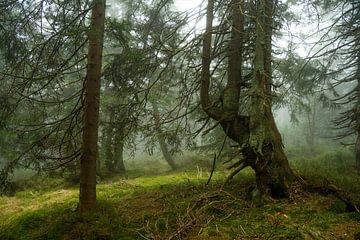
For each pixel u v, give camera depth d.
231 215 7.31
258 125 8.04
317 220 6.57
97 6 8.37
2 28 8.41
